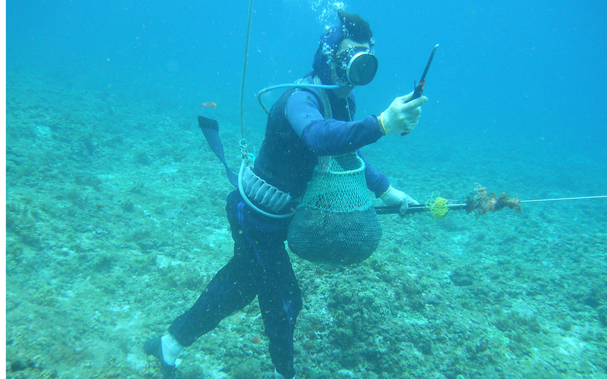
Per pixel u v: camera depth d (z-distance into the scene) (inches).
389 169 530.9
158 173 337.1
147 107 695.7
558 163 804.6
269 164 84.8
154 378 104.7
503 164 701.9
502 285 201.3
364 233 74.2
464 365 128.4
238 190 95.0
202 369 117.3
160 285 161.9
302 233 76.8
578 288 192.9
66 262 155.6
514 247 263.4
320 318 138.0
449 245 268.7
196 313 100.2
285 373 95.8
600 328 164.7
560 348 150.3
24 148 294.4
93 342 107.8
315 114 69.1
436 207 90.7
